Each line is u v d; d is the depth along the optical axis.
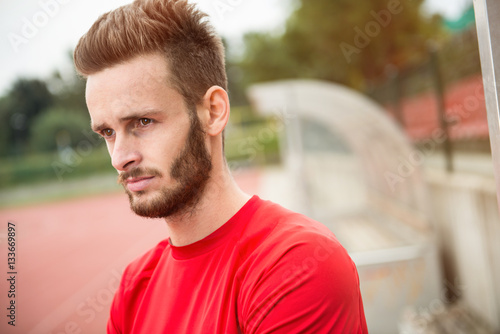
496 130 0.75
